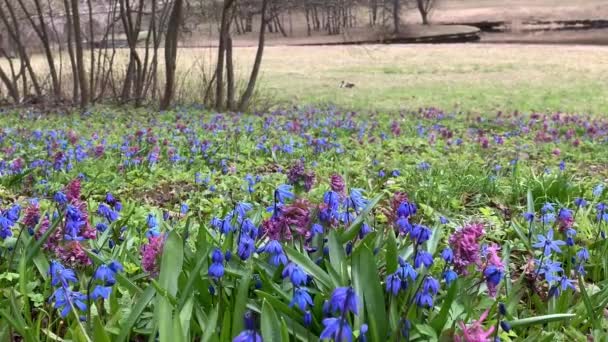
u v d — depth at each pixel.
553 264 3.01
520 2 68.38
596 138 10.15
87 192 5.39
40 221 3.11
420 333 2.34
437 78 27.97
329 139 8.60
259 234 2.88
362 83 26.33
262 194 5.40
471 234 2.62
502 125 12.22
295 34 53.44
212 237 2.94
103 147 6.96
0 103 15.07
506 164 7.30
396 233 3.18
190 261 2.73
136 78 15.74
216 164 7.02
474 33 55.03
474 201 5.58
